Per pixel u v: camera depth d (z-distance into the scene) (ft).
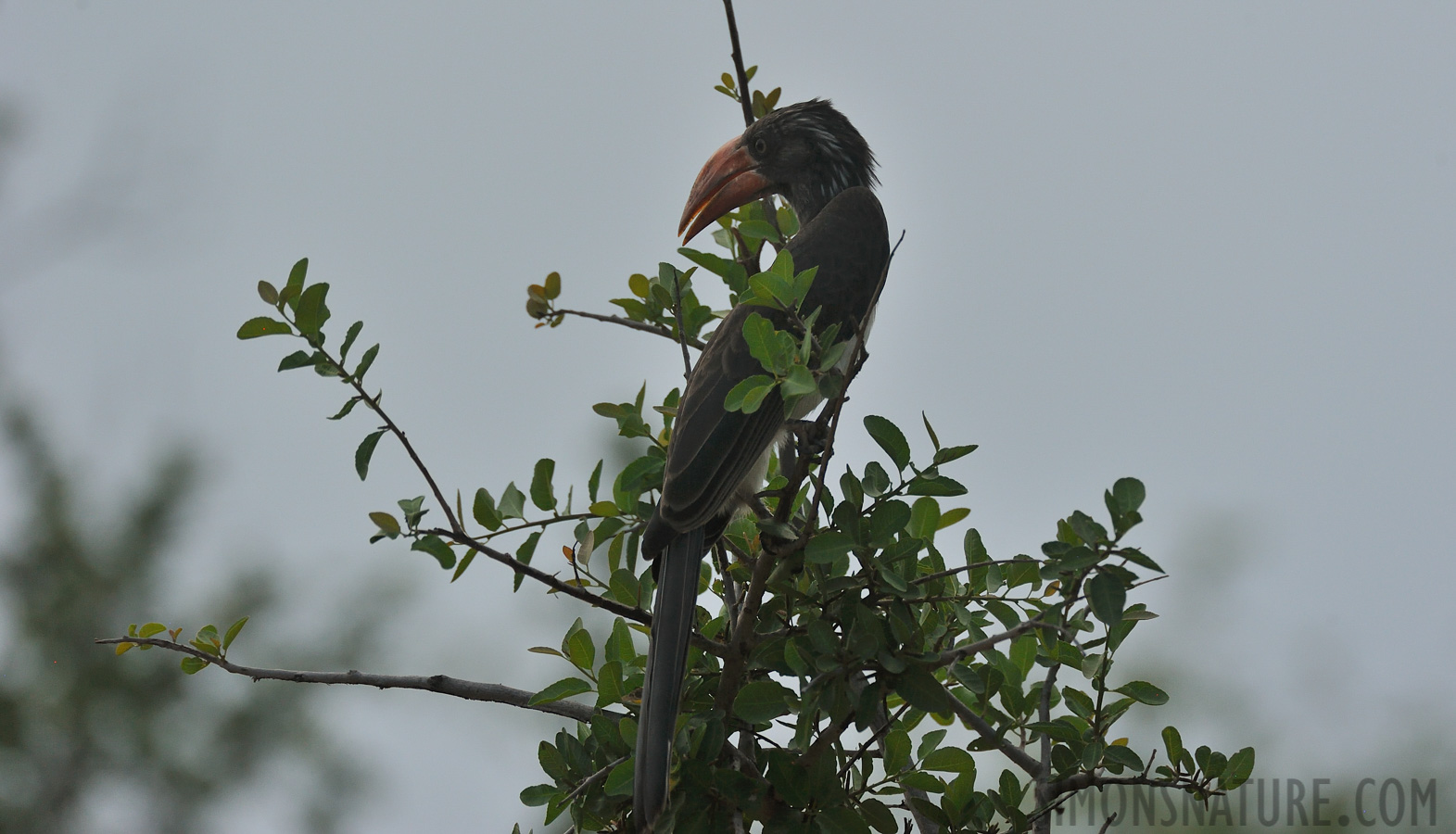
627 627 20.80
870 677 18.81
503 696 20.94
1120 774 21.21
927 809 20.12
